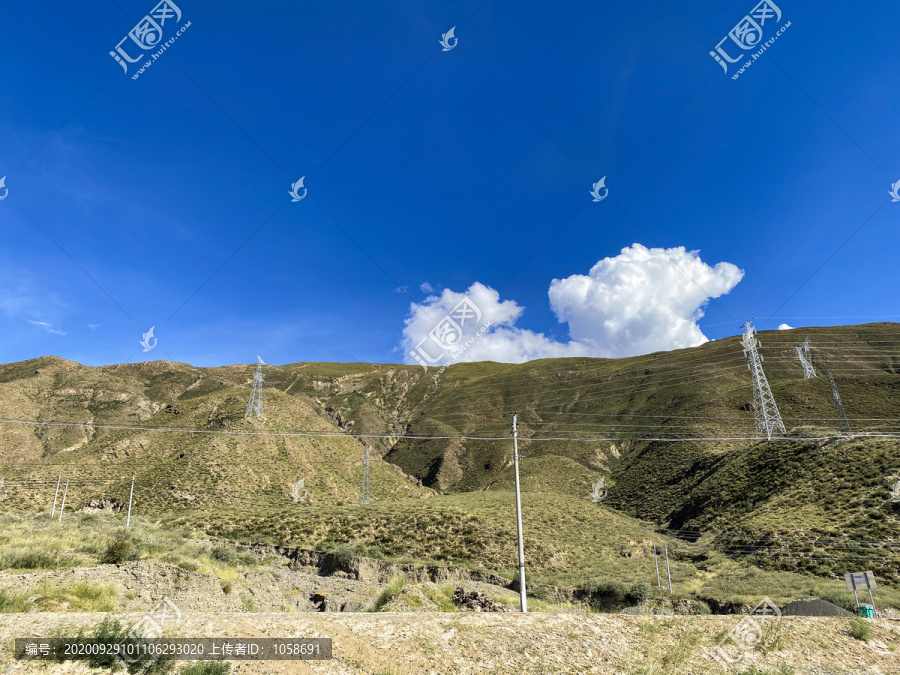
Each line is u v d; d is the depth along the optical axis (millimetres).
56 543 21875
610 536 57188
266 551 47125
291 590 29156
